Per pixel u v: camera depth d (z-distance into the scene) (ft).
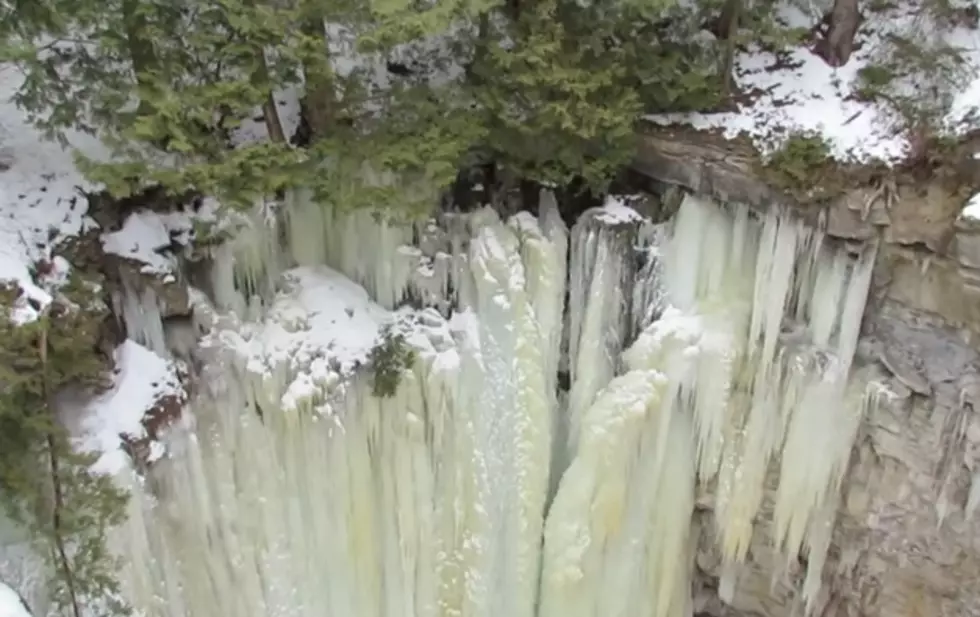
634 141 32.19
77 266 27.58
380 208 29.86
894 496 33.42
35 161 28.99
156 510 27.94
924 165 29.63
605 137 31.58
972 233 28.19
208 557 29.91
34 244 26.66
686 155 32.63
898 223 30.32
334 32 32.71
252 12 26.37
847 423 32.99
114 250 28.45
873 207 30.32
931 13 32.42
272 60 28.84
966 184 28.99
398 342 31.32
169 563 28.53
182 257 29.81
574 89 29.78
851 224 30.83
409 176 30.19
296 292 31.65
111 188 26.21
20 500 24.21
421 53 33.01
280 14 26.84
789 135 31.22
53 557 24.17
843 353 32.42
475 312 33.17
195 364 29.84
